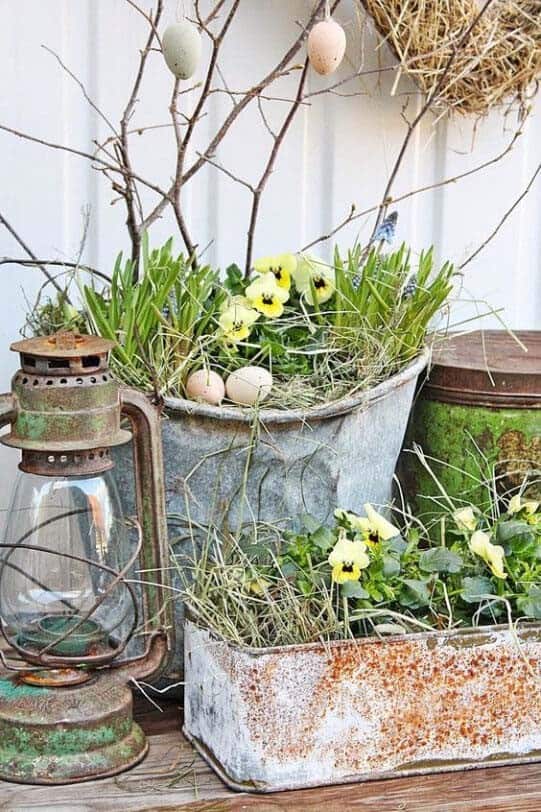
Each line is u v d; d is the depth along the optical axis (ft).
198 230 6.06
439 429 5.36
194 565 4.47
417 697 4.12
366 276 5.03
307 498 4.71
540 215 6.62
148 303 4.70
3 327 5.82
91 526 4.19
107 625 4.25
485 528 4.90
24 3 5.63
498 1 5.95
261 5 5.97
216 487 4.60
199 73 5.92
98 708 4.16
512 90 6.13
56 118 5.76
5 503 5.86
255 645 4.15
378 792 4.03
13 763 4.08
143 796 3.98
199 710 4.31
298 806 3.94
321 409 4.57
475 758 4.21
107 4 5.74
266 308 4.84
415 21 5.73
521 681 4.22
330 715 4.04
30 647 4.20
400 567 4.35
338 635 4.20
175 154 5.95
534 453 5.24
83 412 3.87
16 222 5.77
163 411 4.49
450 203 6.46
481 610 4.31
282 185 6.14
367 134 6.23
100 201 5.87
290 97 6.08
